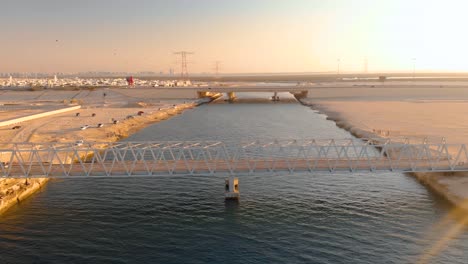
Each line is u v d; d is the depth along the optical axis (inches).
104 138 4072.3
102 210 2138.3
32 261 1589.6
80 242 1754.4
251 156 3287.4
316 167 2193.7
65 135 4065.0
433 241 1736.0
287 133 4517.7
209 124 5295.3
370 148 3592.5
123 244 1737.2
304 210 2123.5
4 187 2320.4
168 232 1856.5
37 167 2347.4
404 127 4407.0
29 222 1972.2
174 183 2618.1
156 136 4375.0
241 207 2172.7
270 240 1763.0
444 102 7204.7
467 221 1939.0
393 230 1852.9
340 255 1620.3
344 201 2260.1
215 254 1641.2
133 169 2187.5
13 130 4261.8
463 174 2507.4
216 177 2751.0
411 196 2327.8
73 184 2596.0
